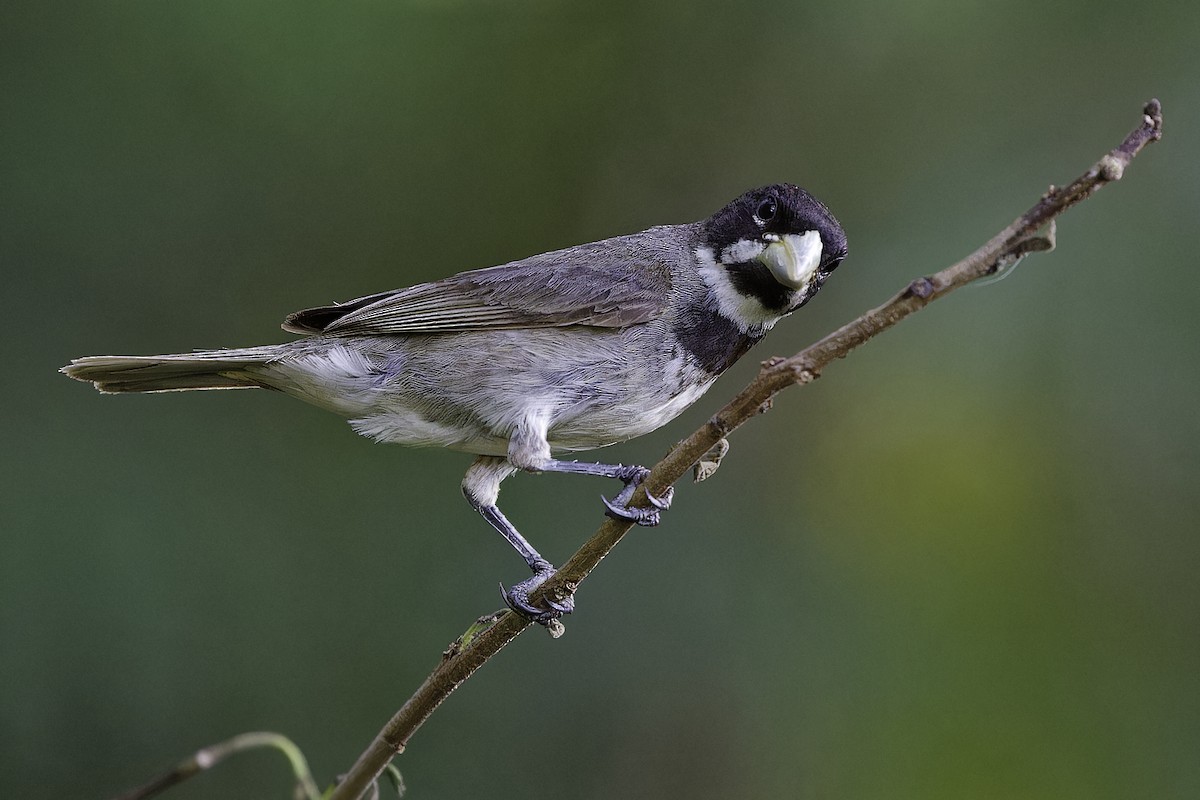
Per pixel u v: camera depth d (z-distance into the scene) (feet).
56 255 39.01
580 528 38.24
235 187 40.47
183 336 39.65
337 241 40.93
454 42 40.96
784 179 41.96
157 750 34.32
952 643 37.58
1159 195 39.96
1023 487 38.75
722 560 38.68
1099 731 36.22
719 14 41.27
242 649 35.76
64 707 34.06
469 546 37.99
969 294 40.52
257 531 37.24
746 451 40.57
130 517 36.37
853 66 41.65
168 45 39.73
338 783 20.75
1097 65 41.19
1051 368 39.27
